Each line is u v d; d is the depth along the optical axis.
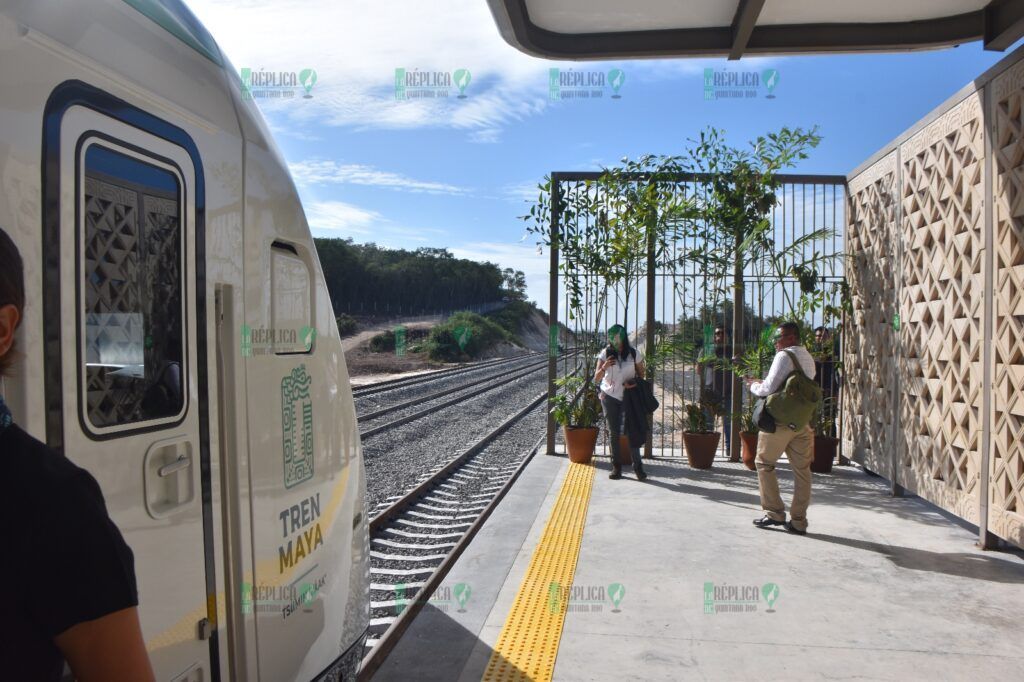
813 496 7.84
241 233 2.46
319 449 2.90
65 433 1.71
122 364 1.91
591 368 9.94
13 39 1.64
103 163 1.88
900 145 7.54
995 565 5.60
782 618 4.61
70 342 1.73
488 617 4.60
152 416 2.00
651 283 9.92
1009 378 5.47
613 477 8.73
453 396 21.58
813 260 9.39
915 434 7.23
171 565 2.03
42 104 1.69
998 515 5.67
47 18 1.74
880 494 7.95
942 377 6.62
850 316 9.16
